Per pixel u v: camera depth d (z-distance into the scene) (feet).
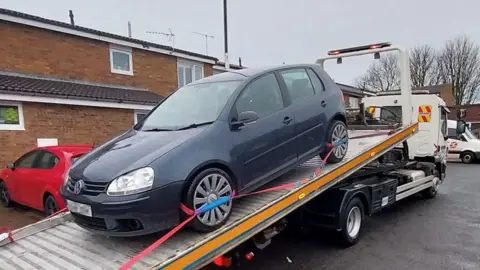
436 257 16.55
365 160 18.60
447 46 166.09
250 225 11.87
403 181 25.40
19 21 35.99
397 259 16.35
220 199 11.39
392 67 165.48
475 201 29.09
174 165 10.41
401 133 22.41
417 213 25.00
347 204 17.83
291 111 14.65
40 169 21.74
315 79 16.99
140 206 9.75
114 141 12.84
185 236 11.02
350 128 26.53
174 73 53.67
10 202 25.30
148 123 13.79
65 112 33.91
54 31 39.32
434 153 29.66
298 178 15.37
